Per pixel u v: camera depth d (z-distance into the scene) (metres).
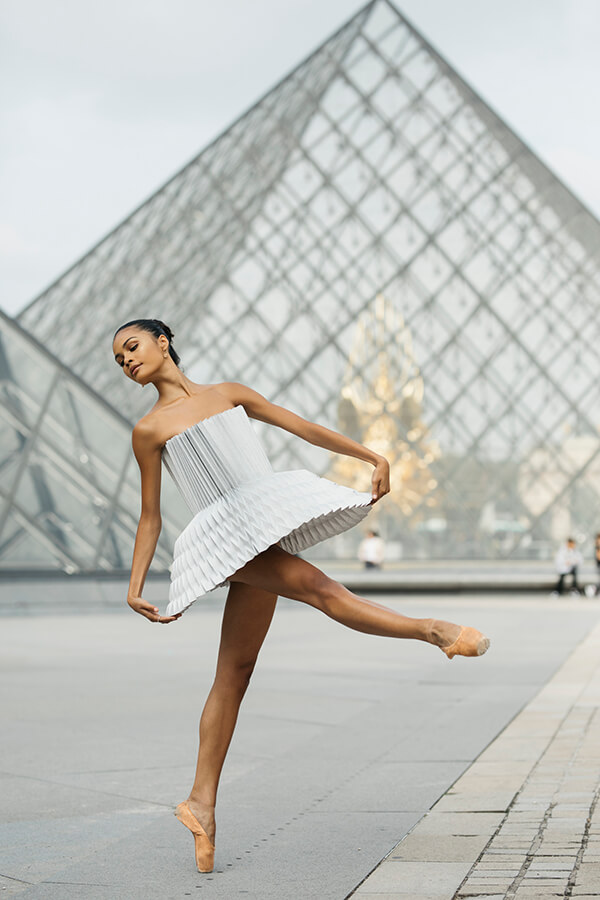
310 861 4.62
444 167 53.12
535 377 49.53
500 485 48.19
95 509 24.91
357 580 30.12
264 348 50.50
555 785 5.88
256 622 4.58
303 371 49.88
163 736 7.95
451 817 5.26
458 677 11.48
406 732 8.00
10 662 13.11
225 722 4.60
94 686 10.82
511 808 5.38
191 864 4.64
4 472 24.33
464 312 50.47
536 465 48.41
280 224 52.84
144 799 5.97
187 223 54.38
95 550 24.44
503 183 52.84
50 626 19.12
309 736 7.89
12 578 22.25
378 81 55.03
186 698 9.95
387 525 47.53
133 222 55.84
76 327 53.12
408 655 13.99
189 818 4.52
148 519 4.59
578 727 7.77
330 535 4.48
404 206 52.41
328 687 10.72
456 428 48.75
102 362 51.25
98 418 26.05
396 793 5.95
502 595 29.78
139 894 4.20
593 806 5.35
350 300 50.84
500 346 49.97
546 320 50.28
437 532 47.66
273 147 54.56
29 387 25.73
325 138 54.22
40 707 9.38
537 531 47.88
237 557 4.20
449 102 54.47
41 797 6.01
